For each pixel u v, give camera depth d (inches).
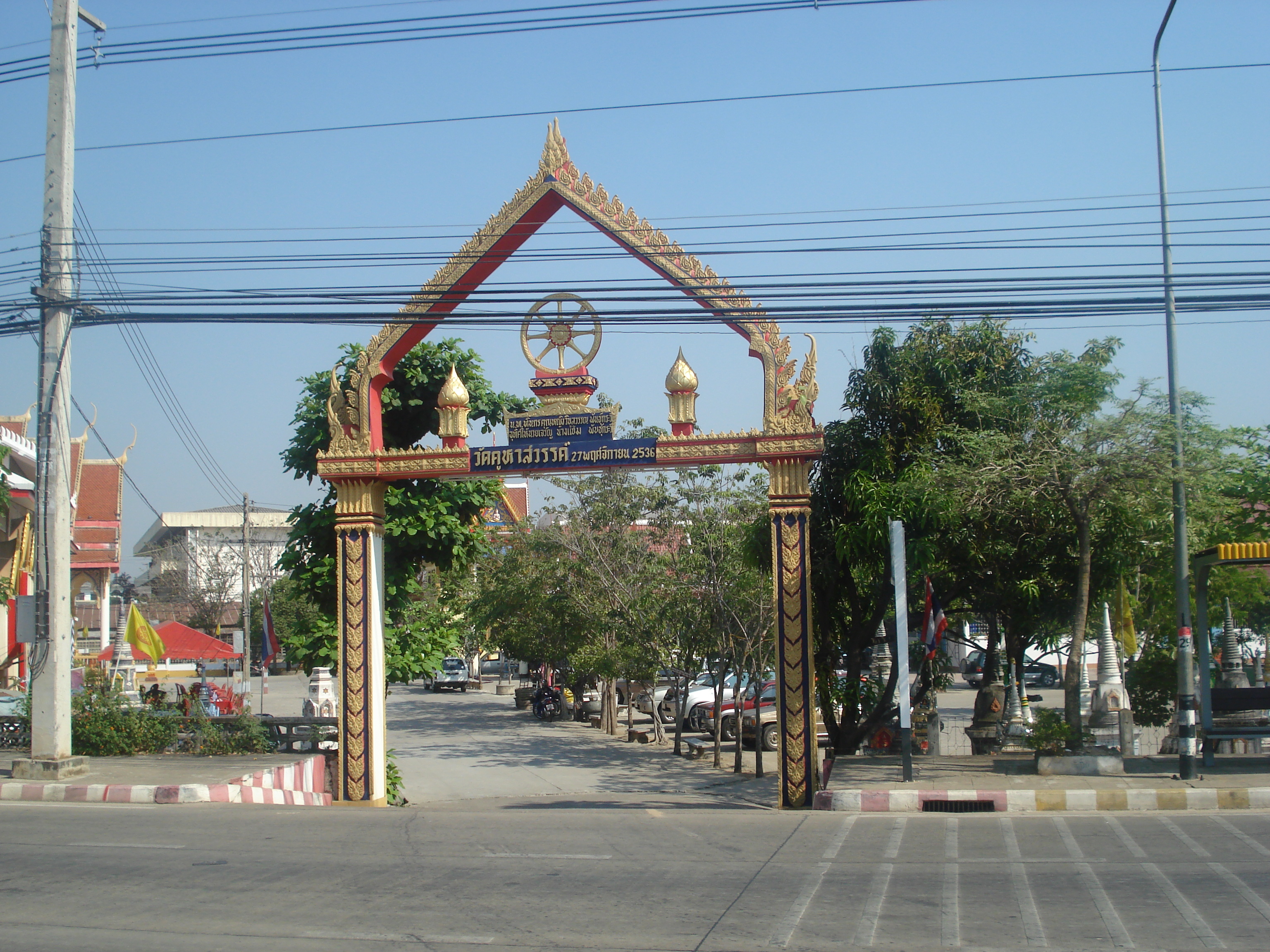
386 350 616.1
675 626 911.7
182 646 1045.2
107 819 481.7
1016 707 797.9
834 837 433.7
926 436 672.4
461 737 1219.2
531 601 1221.1
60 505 586.6
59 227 581.3
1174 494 562.6
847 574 721.0
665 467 585.9
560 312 592.7
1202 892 325.1
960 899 321.7
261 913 311.1
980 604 743.7
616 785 809.5
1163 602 834.8
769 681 1038.4
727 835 441.1
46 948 277.1
